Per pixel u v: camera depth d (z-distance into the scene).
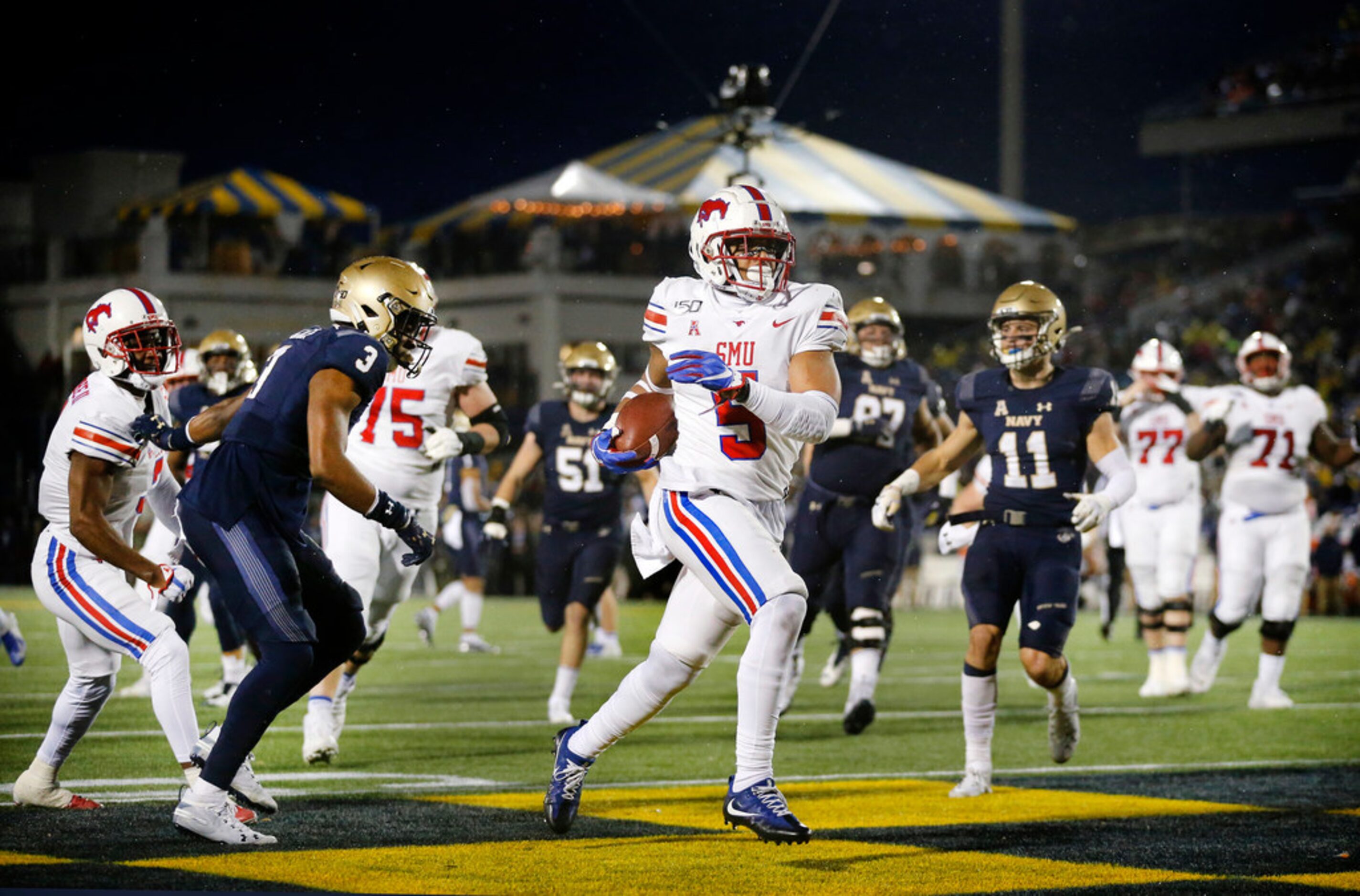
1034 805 19.00
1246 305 104.06
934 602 77.12
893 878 14.30
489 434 23.73
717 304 15.84
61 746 17.75
